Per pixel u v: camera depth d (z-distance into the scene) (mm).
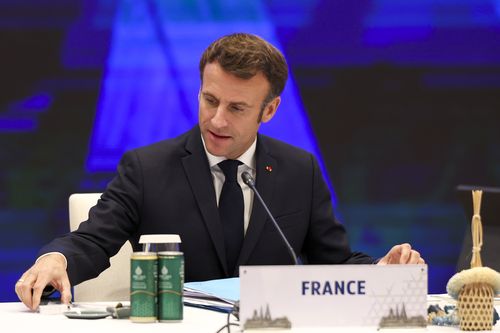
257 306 4699
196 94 12734
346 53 13219
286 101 13055
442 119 13500
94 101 12414
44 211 12289
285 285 4738
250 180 6070
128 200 6891
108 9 12438
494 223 6738
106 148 12461
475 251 5113
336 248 7340
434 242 13539
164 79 12625
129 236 6922
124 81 12500
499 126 13633
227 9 12812
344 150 13242
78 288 7539
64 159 12336
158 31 12602
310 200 7340
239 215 6945
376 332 4727
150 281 5070
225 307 5465
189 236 6863
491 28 13562
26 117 12203
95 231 6602
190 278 6859
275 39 12977
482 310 4891
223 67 6438
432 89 13469
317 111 13141
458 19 13500
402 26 13352
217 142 6641
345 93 13227
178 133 12688
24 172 12227
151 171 6988
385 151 13352
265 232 6988
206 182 6973
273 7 12969
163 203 6910
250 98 6520
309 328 4754
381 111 13328
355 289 4832
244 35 6641
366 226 13344
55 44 12273
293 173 7289
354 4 13219
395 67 13344
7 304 5949
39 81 12227
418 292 4891
